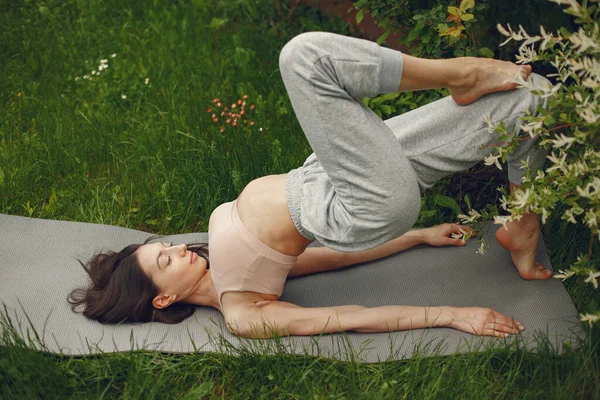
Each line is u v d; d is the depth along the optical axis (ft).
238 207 9.25
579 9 7.28
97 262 10.04
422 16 10.18
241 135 13.06
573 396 8.16
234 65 15.90
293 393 8.58
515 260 9.96
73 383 8.67
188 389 8.84
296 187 8.90
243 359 8.88
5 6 17.63
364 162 8.03
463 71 8.08
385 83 7.98
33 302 9.97
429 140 8.64
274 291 9.43
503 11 10.89
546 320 9.26
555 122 8.23
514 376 8.46
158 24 17.28
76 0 18.03
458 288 9.99
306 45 7.73
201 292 9.81
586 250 10.33
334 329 9.13
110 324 9.61
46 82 15.62
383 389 8.43
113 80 15.65
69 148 13.55
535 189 8.14
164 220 12.01
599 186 7.26
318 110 7.87
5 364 8.68
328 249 10.53
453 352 8.80
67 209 12.26
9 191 12.38
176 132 13.62
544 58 8.22
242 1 17.61
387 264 10.57
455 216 11.35
